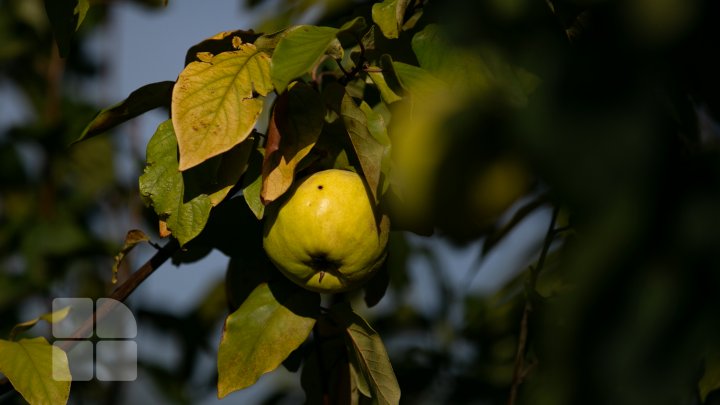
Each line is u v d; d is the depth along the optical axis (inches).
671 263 62.2
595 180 62.8
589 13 67.3
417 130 67.7
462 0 68.8
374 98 80.5
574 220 66.0
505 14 68.5
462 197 67.4
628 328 62.2
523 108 66.9
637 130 63.6
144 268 80.1
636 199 61.9
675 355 62.0
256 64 77.4
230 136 76.0
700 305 62.1
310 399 81.7
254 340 78.7
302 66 75.5
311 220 77.3
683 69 66.5
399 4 78.4
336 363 81.6
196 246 80.3
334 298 82.4
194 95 76.4
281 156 76.9
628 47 65.6
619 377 62.6
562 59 66.9
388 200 78.2
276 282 79.6
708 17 64.8
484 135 67.2
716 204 63.4
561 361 66.3
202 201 77.2
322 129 78.7
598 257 61.7
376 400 81.1
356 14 82.0
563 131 64.9
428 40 77.5
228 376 78.4
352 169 78.8
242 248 80.5
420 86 76.9
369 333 78.7
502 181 67.1
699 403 79.9
